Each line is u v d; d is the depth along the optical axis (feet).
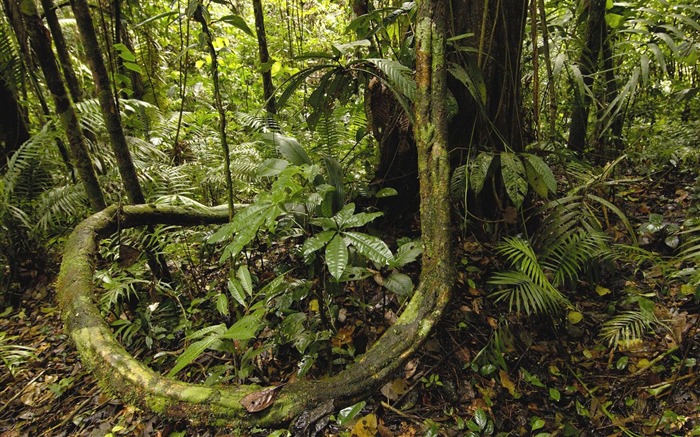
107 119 7.03
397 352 4.03
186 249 9.07
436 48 5.17
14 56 9.75
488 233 8.31
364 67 7.62
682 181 10.54
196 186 10.51
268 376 6.45
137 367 4.00
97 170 10.17
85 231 6.50
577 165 8.52
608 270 7.93
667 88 13.69
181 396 3.59
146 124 12.36
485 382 6.28
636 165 11.59
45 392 7.11
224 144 6.10
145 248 7.97
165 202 8.06
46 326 8.77
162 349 7.38
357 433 5.60
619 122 11.24
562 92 12.25
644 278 7.83
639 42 9.21
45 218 9.22
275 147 7.15
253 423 3.41
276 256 9.17
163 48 17.06
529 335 6.76
